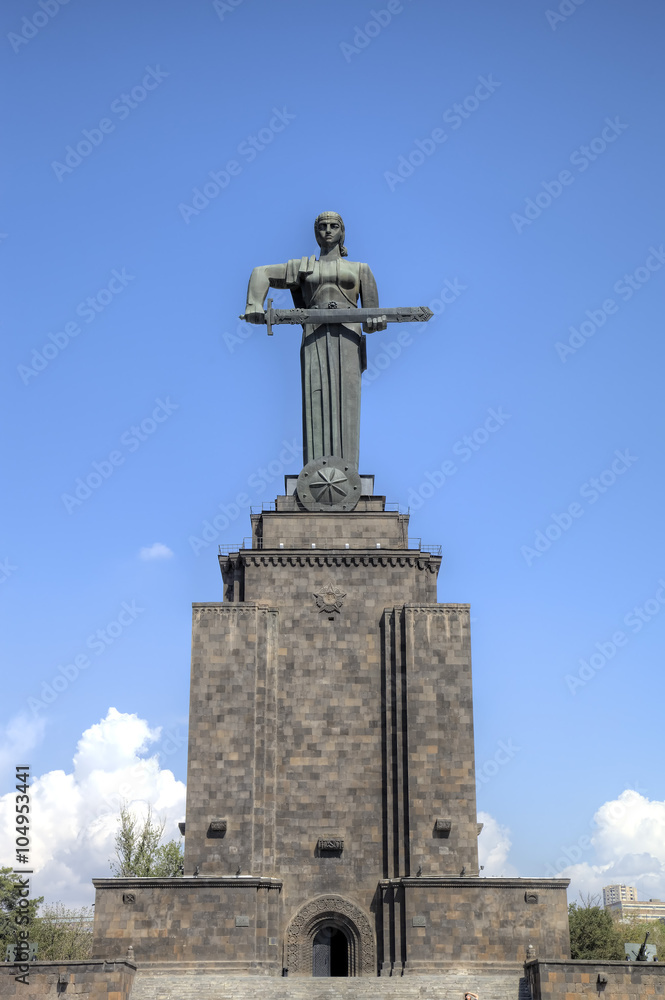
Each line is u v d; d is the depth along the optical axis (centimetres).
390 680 7450
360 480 8256
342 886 7000
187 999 6128
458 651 7456
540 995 5869
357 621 7650
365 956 6844
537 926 6681
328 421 8344
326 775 7262
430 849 6975
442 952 6644
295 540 8000
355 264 8594
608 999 5828
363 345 8625
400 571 7775
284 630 7612
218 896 6712
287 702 7431
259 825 7050
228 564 7962
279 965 6738
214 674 7369
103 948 6581
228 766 7144
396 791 7181
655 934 11106
